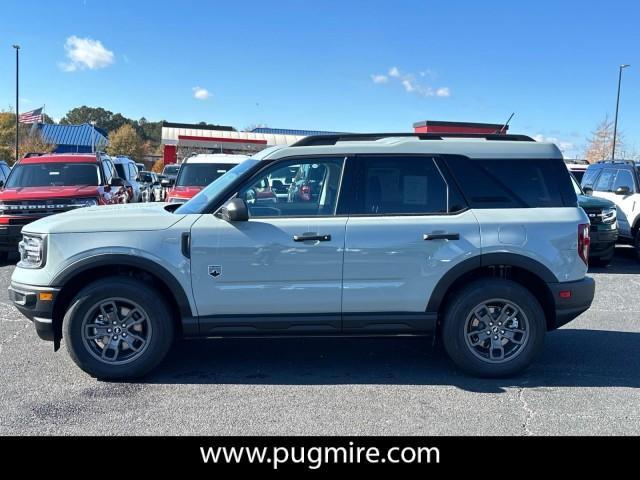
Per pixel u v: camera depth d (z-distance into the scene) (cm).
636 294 902
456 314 514
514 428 427
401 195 521
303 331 515
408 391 496
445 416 446
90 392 486
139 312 504
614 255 1330
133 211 537
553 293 515
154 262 495
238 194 514
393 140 534
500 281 517
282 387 503
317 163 522
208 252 498
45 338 514
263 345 620
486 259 509
